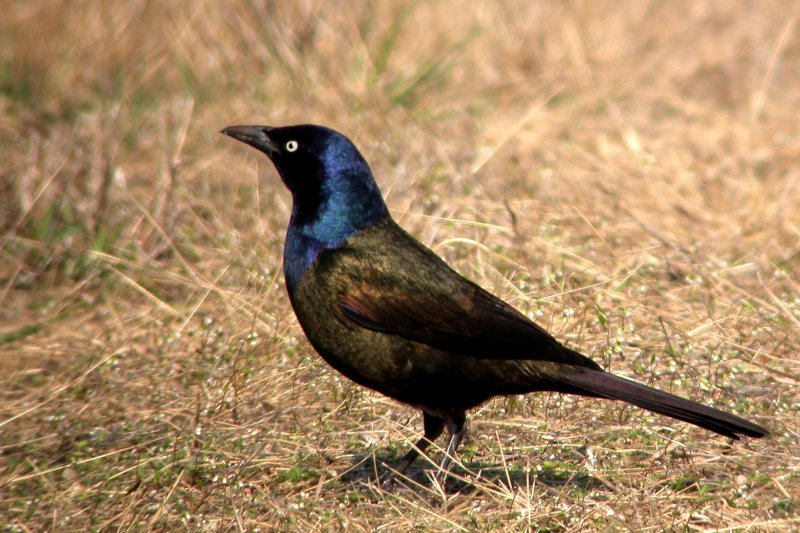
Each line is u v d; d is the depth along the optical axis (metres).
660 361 11.64
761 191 15.61
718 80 21.06
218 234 15.23
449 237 14.29
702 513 8.83
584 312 12.02
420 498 9.35
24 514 9.65
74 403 11.88
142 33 20.94
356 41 20.44
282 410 11.00
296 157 9.85
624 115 19.05
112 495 9.76
